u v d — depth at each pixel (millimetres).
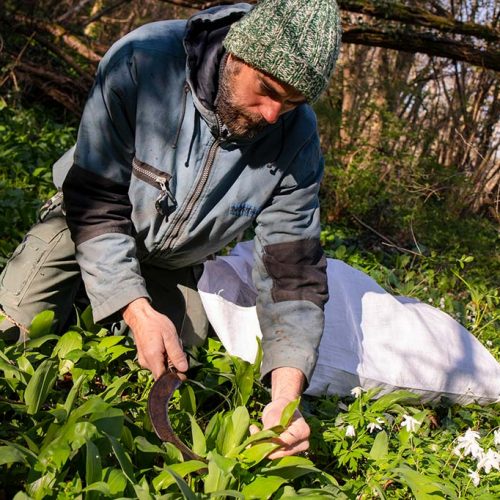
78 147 2443
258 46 2094
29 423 2270
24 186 5621
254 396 2869
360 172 8398
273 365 2455
